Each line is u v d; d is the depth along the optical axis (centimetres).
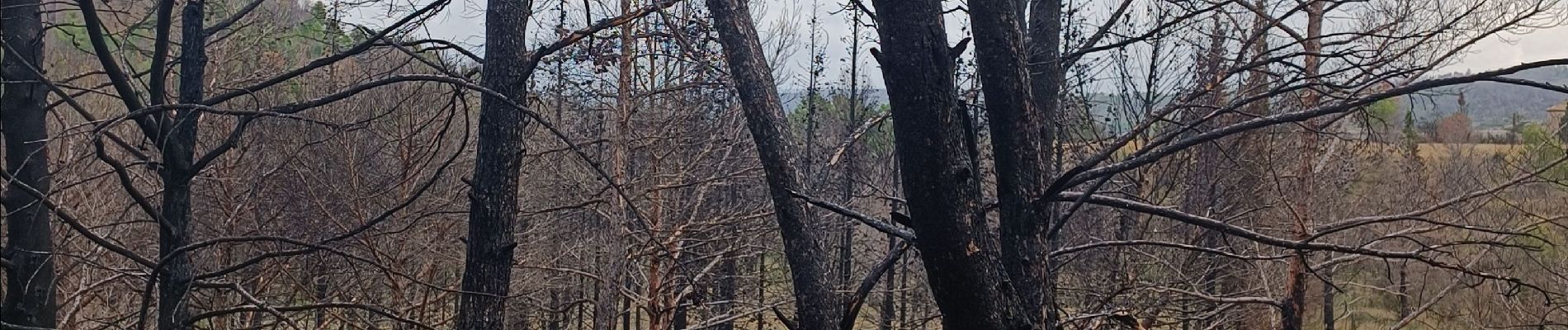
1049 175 482
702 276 1880
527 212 1129
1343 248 625
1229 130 416
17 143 762
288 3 1356
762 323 2027
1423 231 1075
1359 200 1905
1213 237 1597
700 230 1753
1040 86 596
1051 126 590
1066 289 1248
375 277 1761
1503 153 1931
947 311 370
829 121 1989
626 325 2444
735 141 1775
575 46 1034
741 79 638
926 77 353
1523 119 2450
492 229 873
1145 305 1418
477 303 866
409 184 1853
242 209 1691
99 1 833
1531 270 1691
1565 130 1719
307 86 1725
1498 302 1677
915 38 353
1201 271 1631
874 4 364
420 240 1839
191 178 809
